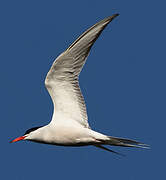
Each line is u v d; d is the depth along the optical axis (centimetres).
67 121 1436
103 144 1464
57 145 1472
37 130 1484
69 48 1326
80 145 1462
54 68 1373
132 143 1452
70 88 1405
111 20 1275
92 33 1304
